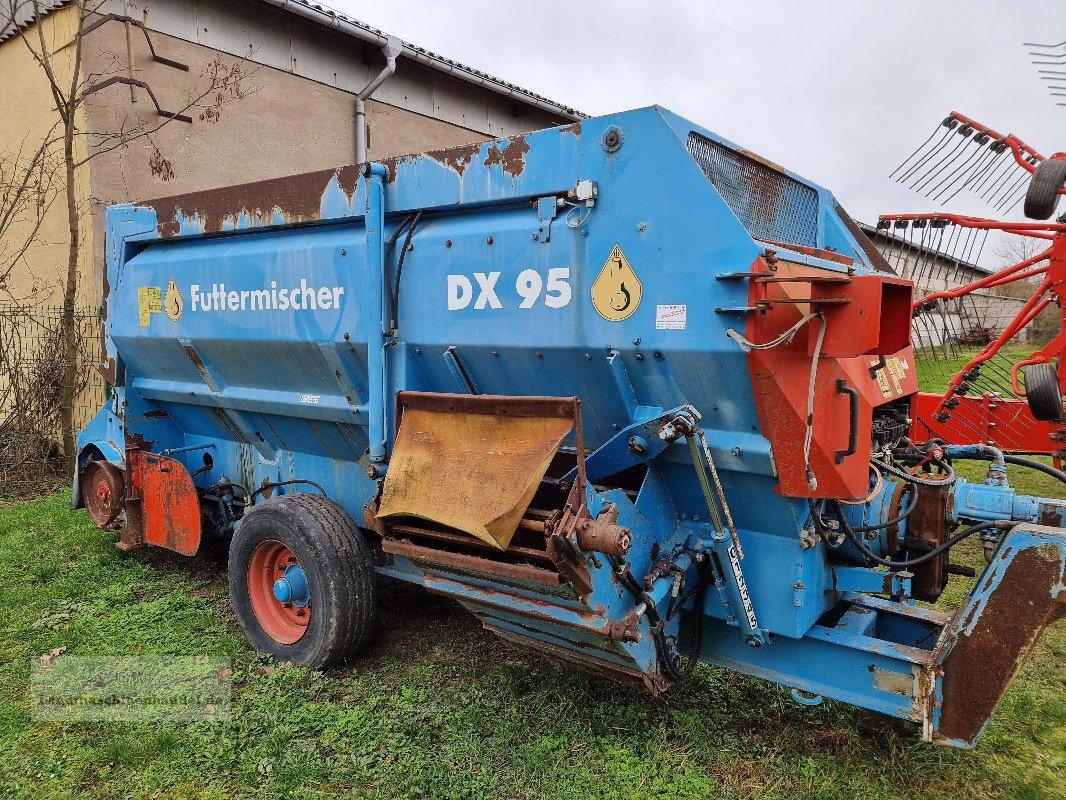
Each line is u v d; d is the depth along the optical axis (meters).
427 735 3.40
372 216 3.69
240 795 3.08
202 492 5.45
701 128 3.03
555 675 3.84
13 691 3.88
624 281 2.94
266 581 4.30
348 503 4.64
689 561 3.13
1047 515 3.09
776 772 3.13
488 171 3.34
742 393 2.76
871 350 2.63
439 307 3.55
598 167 2.98
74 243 8.24
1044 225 5.84
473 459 2.98
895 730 3.39
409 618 4.73
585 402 3.26
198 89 9.23
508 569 2.83
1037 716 3.67
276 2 9.31
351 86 11.09
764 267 2.60
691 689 3.75
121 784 3.15
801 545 2.94
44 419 8.96
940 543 3.27
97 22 8.03
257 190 4.35
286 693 3.77
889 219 6.86
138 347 5.37
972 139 6.80
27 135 9.46
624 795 2.99
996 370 8.52
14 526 6.66
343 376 4.05
